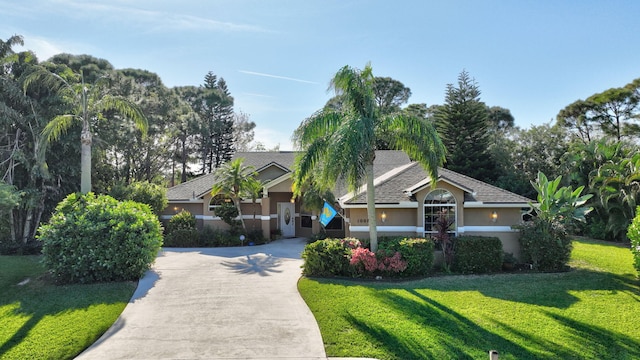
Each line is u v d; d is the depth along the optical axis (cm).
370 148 1453
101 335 916
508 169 3828
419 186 1688
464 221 1734
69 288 1279
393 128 1479
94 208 1434
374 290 1279
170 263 1731
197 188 2812
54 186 2406
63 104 2266
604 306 1145
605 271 1606
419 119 1466
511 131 4562
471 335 918
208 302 1159
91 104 1789
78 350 833
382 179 2109
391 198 1734
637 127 4225
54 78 1859
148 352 828
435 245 1706
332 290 1273
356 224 1761
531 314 1067
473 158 3953
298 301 1170
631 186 2297
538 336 923
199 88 5894
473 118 3981
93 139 2434
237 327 964
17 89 2152
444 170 2081
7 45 2231
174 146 4988
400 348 843
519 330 955
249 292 1266
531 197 3569
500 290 1303
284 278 1458
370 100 1467
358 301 1151
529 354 830
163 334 923
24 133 2281
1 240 2216
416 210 1736
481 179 3912
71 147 2392
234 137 5997
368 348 842
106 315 1033
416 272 1499
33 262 1745
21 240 2252
